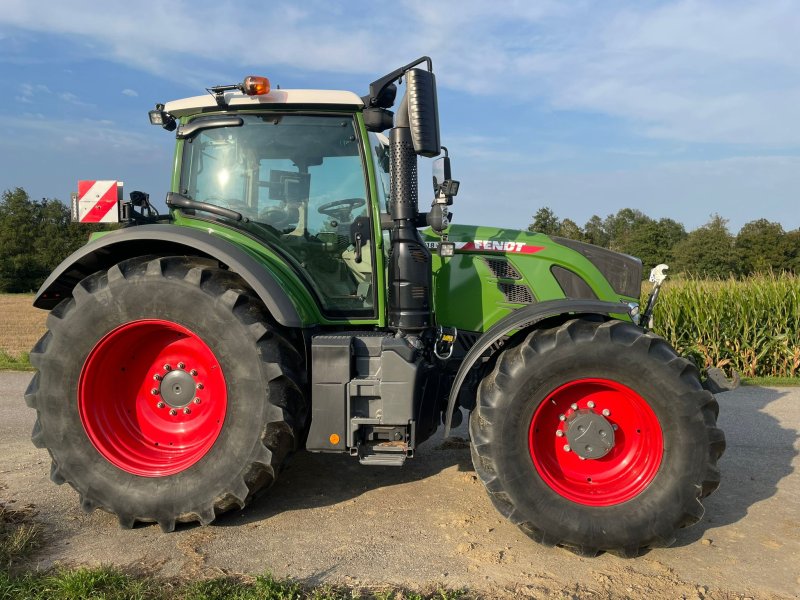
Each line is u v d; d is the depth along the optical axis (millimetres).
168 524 3080
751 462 4379
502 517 3330
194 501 3061
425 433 3277
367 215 3525
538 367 2938
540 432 3059
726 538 3127
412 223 3453
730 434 5125
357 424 3141
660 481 2879
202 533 3092
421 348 3342
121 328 3162
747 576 2729
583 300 3158
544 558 2875
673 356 2887
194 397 3287
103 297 3156
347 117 3523
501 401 2963
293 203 3594
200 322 3090
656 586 2625
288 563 2771
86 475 3141
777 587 2631
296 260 3590
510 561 2834
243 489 3055
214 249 3150
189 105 3523
